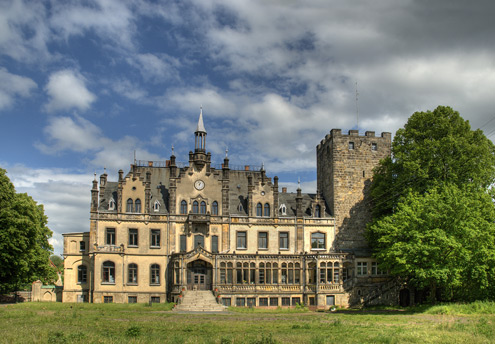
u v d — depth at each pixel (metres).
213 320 42.50
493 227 54.69
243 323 39.78
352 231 72.75
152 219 68.31
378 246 67.62
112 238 67.19
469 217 54.56
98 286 65.19
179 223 69.06
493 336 31.89
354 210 73.38
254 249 70.12
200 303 57.66
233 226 70.25
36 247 62.72
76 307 52.19
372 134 75.75
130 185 68.75
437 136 63.53
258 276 66.06
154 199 70.19
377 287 68.12
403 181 64.06
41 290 80.44
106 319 40.88
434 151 61.78
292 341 29.06
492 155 61.94
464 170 61.34
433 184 61.34
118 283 65.88
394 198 66.62
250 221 70.69
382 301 67.56
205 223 69.25
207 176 71.12
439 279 53.66
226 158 71.88
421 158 62.62
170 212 68.94
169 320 41.31
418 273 52.81
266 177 74.06
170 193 69.50
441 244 52.66
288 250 70.94
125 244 67.19
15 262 57.88
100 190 69.31
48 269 68.56
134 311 50.62
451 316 45.81
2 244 56.91
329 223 72.44
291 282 67.19
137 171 72.69
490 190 59.59
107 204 68.56
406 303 69.00
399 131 66.94
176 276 64.75
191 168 70.94
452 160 60.72
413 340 30.02
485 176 61.31
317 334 32.28
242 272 65.94
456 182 61.03
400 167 66.44
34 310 47.19
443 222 54.66
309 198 76.94
